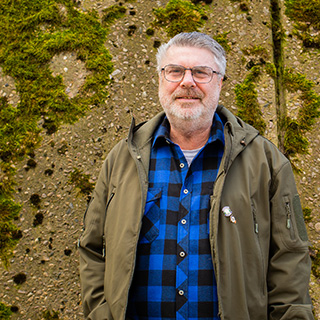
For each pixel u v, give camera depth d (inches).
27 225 76.9
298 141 83.3
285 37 92.6
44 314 72.5
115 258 54.9
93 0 93.3
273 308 51.8
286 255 52.9
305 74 88.6
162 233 55.0
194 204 56.0
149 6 94.1
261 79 87.4
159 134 61.8
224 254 51.1
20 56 86.9
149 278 53.6
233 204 53.6
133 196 57.8
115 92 85.7
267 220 54.2
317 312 69.8
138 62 88.7
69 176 79.8
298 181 80.3
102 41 89.2
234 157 55.6
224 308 49.1
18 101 84.2
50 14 90.0
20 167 80.2
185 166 59.3
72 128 82.7
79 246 61.8
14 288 73.4
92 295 56.5
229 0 94.5
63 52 87.7
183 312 51.4
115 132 83.2
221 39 90.6
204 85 59.3
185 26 91.7
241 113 84.4
